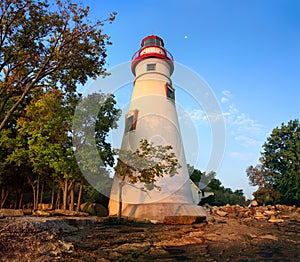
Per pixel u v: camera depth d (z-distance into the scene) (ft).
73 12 22.62
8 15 22.59
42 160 36.60
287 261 16.60
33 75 25.61
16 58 24.70
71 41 22.89
